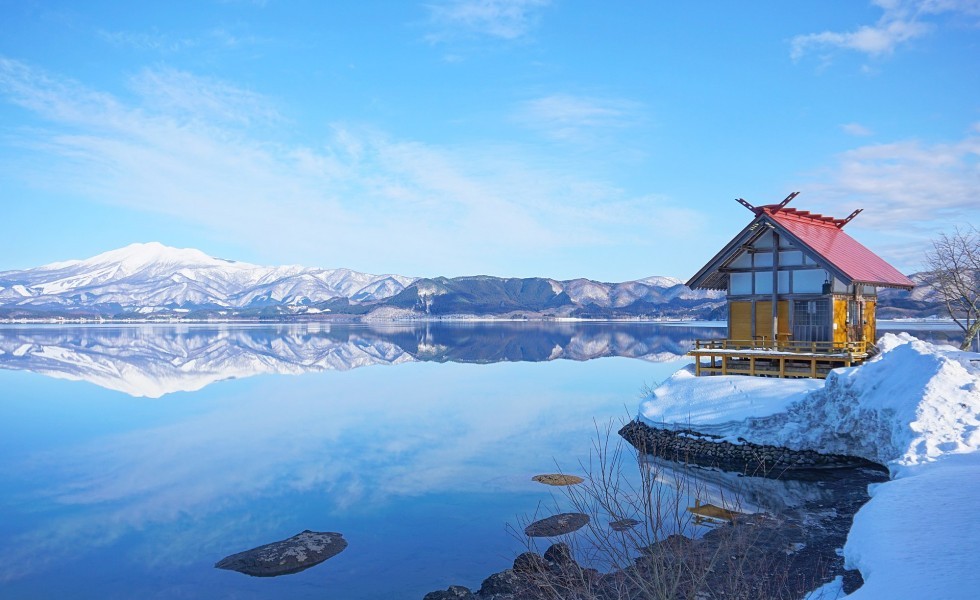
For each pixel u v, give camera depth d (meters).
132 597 15.66
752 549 15.67
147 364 89.56
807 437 25.23
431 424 38.88
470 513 21.55
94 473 28.11
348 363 89.62
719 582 13.48
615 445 31.48
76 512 22.59
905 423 21.36
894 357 25.28
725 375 33.16
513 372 71.50
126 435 36.88
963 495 14.38
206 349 124.50
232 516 21.98
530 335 185.12
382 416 42.22
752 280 35.19
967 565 10.38
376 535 19.67
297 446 33.34
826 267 31.47
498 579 15.14
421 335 192.88
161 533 20.33
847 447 24.56
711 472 25.36
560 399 48.47
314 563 17.53
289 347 130.75
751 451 26.05
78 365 87.69
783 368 31.81
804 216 36.97
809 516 18.41
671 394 32.22
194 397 53.22
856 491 20.91
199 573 17.08
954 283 38.16
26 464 29.88
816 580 13.45
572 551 16.66
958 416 20.66
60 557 18.34
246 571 17.05
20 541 19.72
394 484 25.48
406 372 74.06
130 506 23.23
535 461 28.73
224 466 29.16
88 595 15.82
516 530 19.66
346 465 28.95
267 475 27.44
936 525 12.68
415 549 18.42
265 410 45.66
